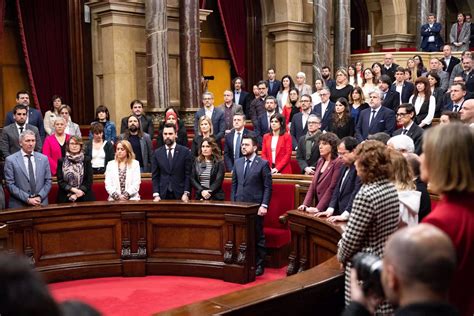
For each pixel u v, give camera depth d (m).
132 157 6.12
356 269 1.65
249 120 9.23
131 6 9.90
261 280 5.59
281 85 9.28
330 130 6.99
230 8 12.49
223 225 5.55
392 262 1.35
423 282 1.30
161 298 4.99
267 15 12.78
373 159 2.61
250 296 2.65
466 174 1.74
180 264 5.69
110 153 6.78
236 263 5.47
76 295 5.11
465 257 1.70
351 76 9.77
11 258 0.85
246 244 5.42
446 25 18.16
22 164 5.66
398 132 5.74
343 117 6.92
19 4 10.09
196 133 7.86
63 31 10.41
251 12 12.81
